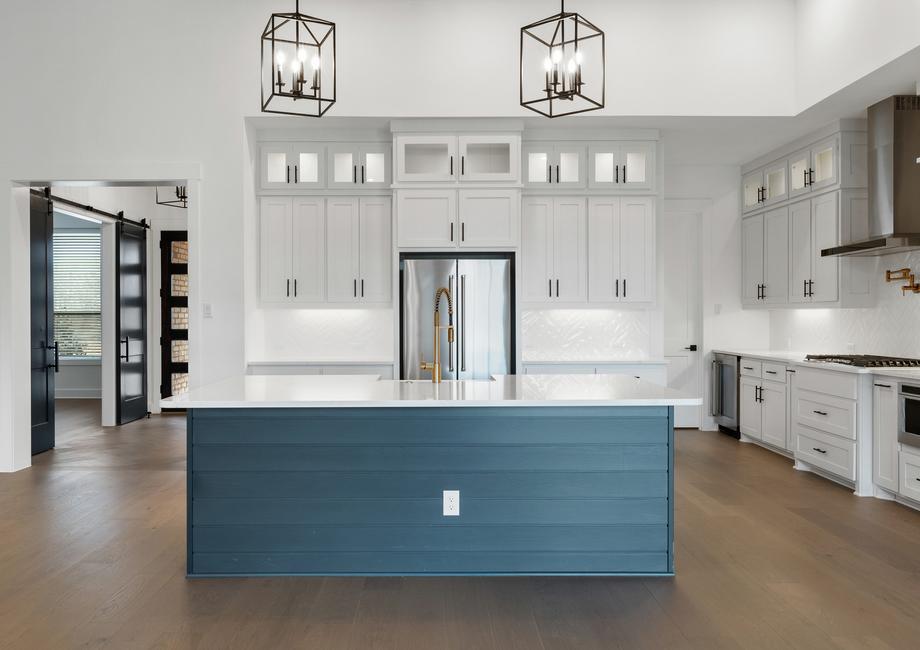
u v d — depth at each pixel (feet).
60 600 9.43
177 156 17.39
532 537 10.36
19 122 17.28
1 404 17.29
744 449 20.12
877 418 14.73
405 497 10.35
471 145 18.63
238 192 17.40
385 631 8.48
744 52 17.54
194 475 10.34
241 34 17.33
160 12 17.31
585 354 20.89
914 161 14.71
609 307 19.17
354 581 10.14
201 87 17.33
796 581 10.11
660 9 17.51
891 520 13.12
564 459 10.34
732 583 10.04
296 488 10.33
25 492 15.26
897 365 15.30
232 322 17.51
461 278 17.95
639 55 17.51
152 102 17.33
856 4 14.89
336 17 17.42
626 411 10.36
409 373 18.02
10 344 17.25
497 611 9.07
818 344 20.35
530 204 19.06
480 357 17.97
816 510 13.83
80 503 14.35
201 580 10.18
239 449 10.32
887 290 17.29
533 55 17.54
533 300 19.04
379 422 10.34
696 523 12.94
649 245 19.11
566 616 8.92
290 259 18.74
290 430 10.32
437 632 8.45
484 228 18.08
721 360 22.41
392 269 18.26
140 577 10.28
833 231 17.89
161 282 27.84
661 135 19.42
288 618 8.86
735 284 23.20
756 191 22.18
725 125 18.42
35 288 19.44
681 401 10.00
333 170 18.74
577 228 19.08
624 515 10.37
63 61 17.30
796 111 17.51
